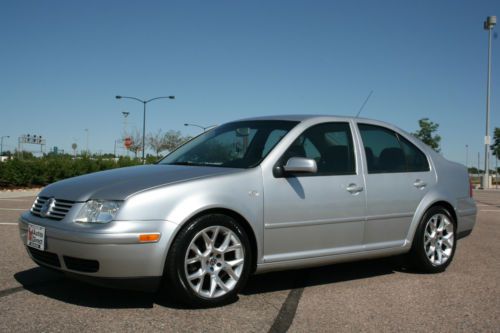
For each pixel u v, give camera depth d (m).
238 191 4.34
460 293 4.88
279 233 4.57
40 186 21.83
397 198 5.43
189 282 4.04
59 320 3.79
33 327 3.63
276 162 4.66
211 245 4.18
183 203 4.04
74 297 4.37
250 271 4.48
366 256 5.21
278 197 4.56
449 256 5.87
